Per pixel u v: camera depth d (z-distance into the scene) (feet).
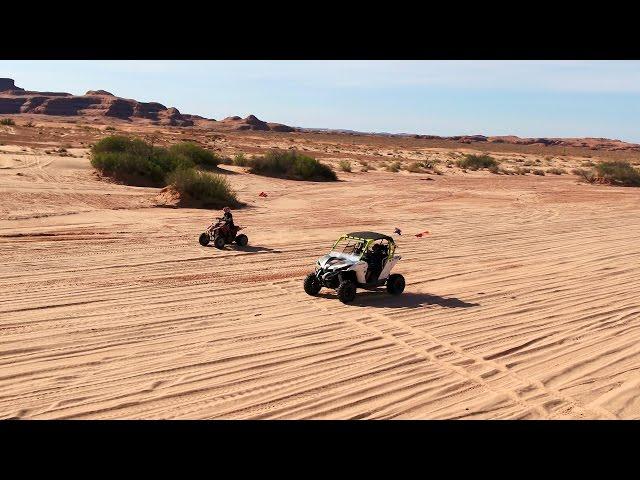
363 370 30.01
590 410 26.27
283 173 142.31
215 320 37.32
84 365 29.12
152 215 78.64
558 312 42.39
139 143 127.54
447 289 48.88
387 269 46.01
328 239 70.33
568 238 78.23
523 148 579.07
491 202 115.24
